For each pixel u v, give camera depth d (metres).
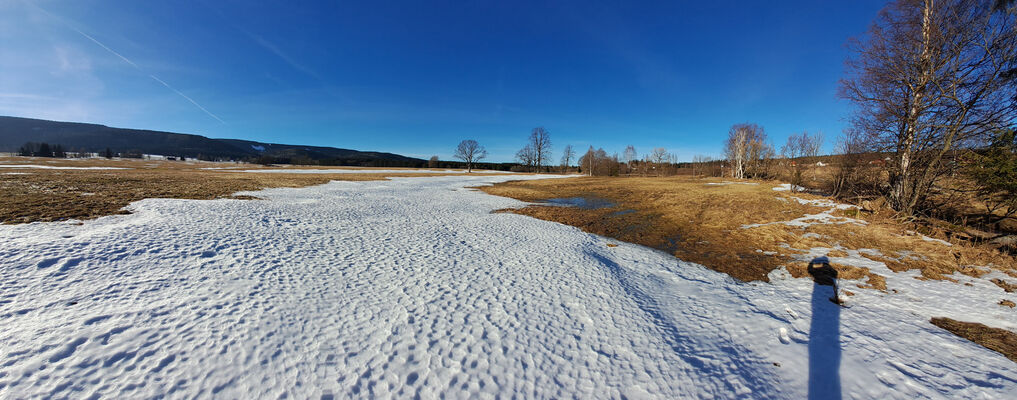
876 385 4.02
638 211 17.48
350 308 5.29
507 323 5.22
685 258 9.34
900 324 5.43
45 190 13.43
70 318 4.22
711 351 4.71
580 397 3.80
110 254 6.32
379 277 6.70
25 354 3.52
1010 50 10.10
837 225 12.35
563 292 6.57
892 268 7.97
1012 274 7.52
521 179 46.00
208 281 5.68
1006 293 6.57
